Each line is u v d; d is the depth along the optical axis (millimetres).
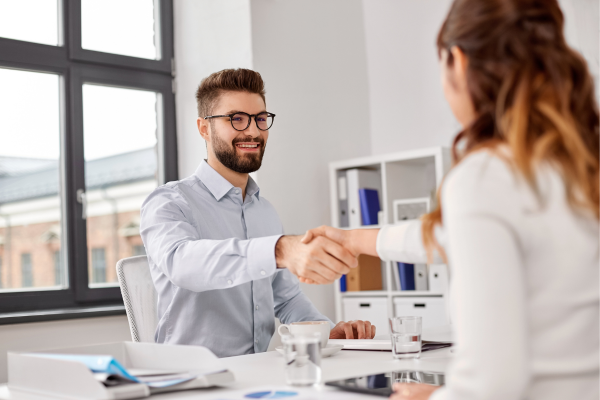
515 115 639
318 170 3506
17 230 3090
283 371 1104
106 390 845
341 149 3652
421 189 3486
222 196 1949
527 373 562
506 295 568
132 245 3521
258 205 2086
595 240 616
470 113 738
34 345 2672
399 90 3738
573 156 628
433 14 3598
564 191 614
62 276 3086
